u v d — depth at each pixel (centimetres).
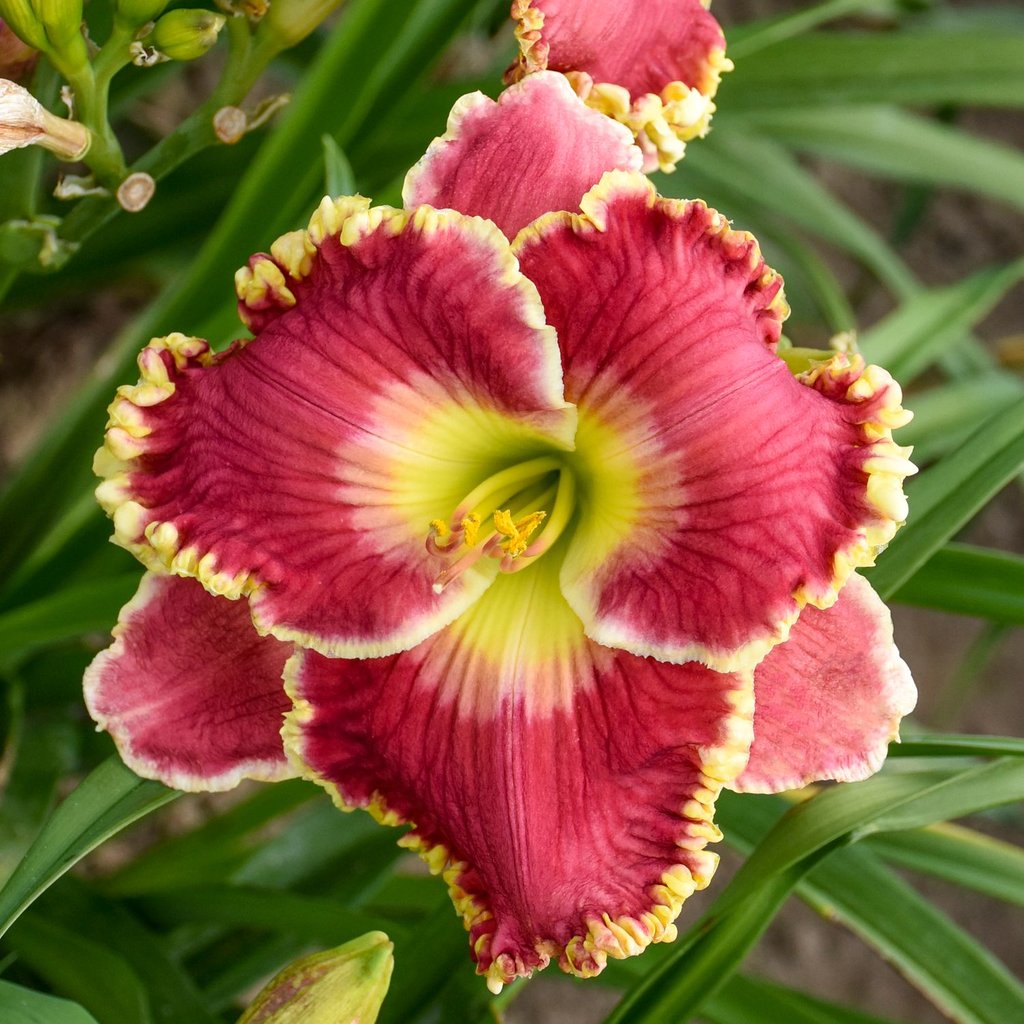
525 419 44
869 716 45
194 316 56
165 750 46
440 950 50
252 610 44
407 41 57
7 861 55
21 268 50
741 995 53
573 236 43
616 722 45
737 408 43
